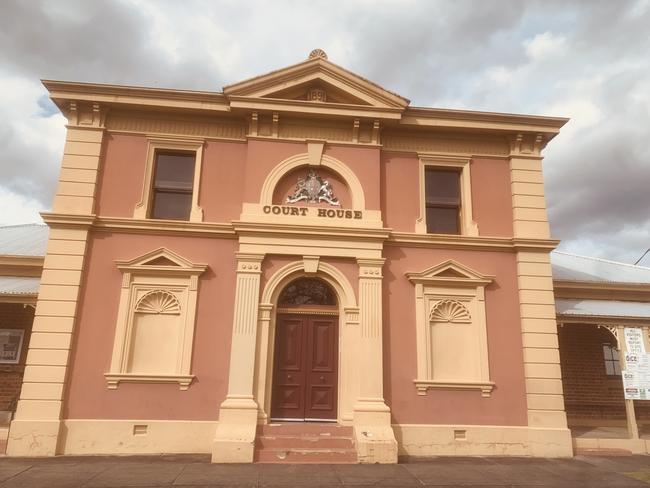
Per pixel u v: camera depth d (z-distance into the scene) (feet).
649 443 38.50
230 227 39.32
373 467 31.81
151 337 37.47
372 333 37.86
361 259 39.22
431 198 43.37
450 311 40.19
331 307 39.88
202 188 40.73
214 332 37.70
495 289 40.70
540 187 43.09
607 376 48.80
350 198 41.57
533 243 40.96
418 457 35.88
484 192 43.11
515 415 38.19
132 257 38.47
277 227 38.83
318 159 41.57
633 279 51.47
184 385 36.37
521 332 39.91
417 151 43.39
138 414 35.78
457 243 40.98
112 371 36.04
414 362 38.52
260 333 37.42
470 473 30.53
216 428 35.86
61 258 37.45
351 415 36.52
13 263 44.14
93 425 35.04
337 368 38.81
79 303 37.06
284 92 41.93
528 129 43.14
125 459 33.09
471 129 43.16
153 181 40.96
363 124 42.34
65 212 38.40
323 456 33.24
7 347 43.11
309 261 39.06
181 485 26.43
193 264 38.24
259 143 41.39
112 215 39.37
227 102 41.29
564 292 47.88
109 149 40.73
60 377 35.27
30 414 34.42
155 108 40.91
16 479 27.27
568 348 49.19
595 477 29.91
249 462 32.48
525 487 27.37
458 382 38.14
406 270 40.37
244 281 37.99
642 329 41.06
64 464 31.19
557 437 37.29
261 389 36.29
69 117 40.60
